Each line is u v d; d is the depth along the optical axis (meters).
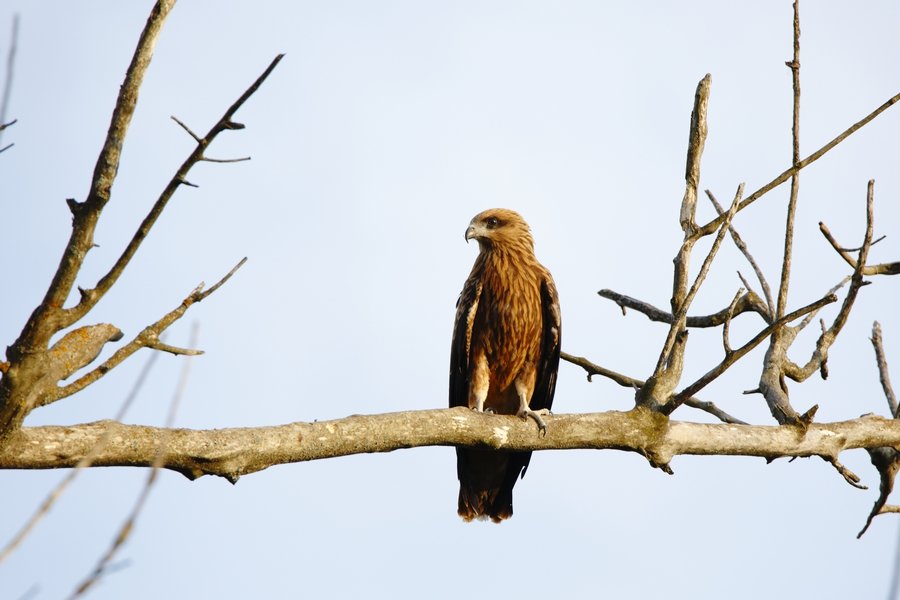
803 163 11.84
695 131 12.52
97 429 8.68
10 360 7.88
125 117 7.32
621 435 11.44
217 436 9.23
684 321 11.60
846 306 13.13
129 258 7.97
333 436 9.95
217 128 7.38
